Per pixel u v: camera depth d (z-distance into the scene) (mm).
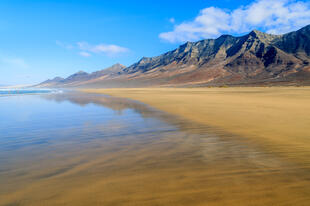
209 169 3697
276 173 3455
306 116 8977
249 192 2816
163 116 10219
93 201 2668
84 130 7430
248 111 10852
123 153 4762
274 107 12305
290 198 2645
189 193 2824
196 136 6223
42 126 8320
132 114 11242
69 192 2934
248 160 4129
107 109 13938
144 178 3357
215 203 2557
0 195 2904
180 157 4398
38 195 2879
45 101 23094
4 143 5789
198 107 13219
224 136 6113
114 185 3119
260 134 6152
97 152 4883
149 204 2566
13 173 3703
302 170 3559
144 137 6254
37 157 4594
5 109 15047
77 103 19531
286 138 5621
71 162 4230
